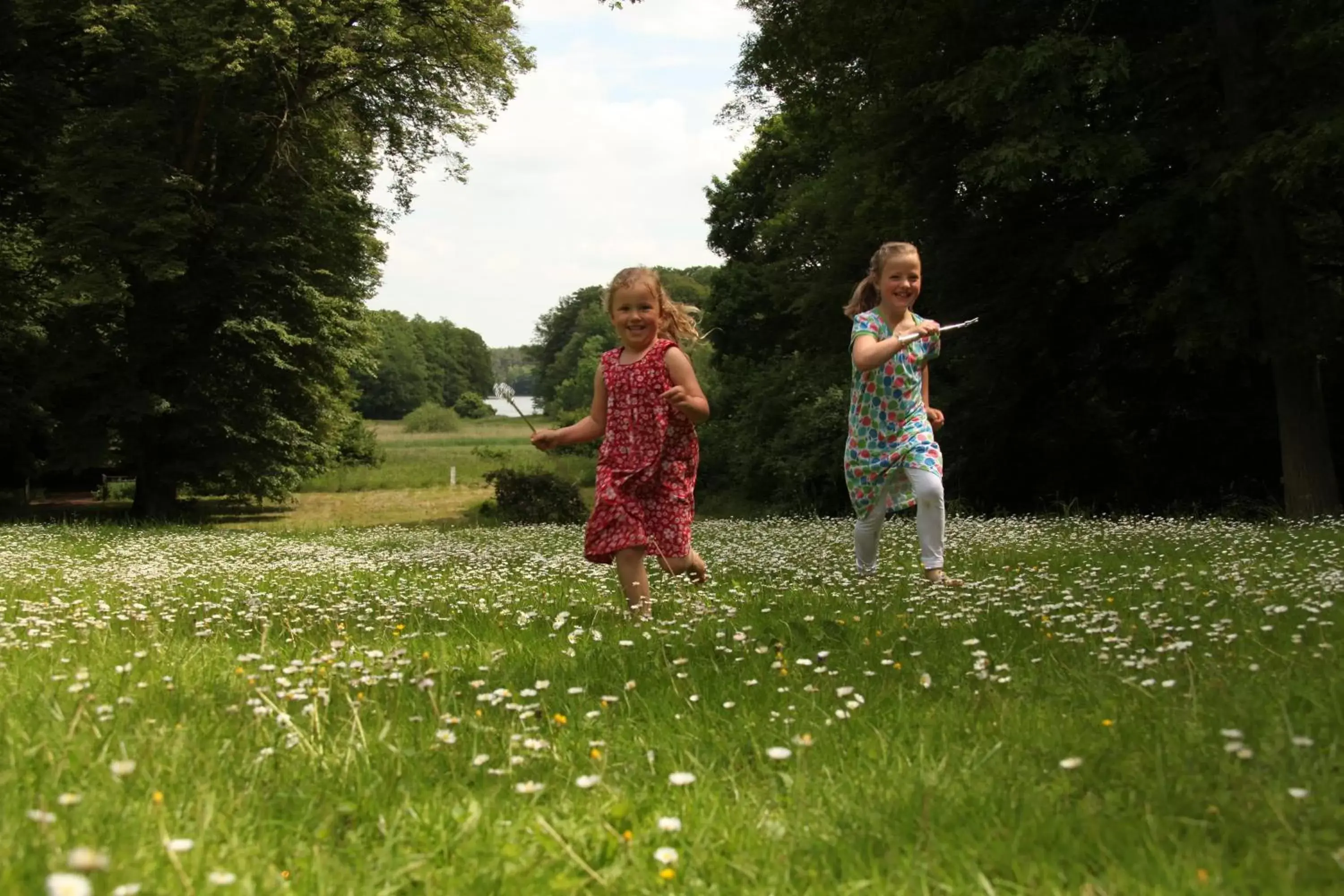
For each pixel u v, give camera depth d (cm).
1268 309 1546
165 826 224
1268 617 465
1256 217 1530
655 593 657
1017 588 602
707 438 4041
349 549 1308
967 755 282
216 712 333
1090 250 1614
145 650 460
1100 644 426
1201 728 293
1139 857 208
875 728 309
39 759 269
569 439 601
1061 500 2348
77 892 161
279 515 3500
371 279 3300
